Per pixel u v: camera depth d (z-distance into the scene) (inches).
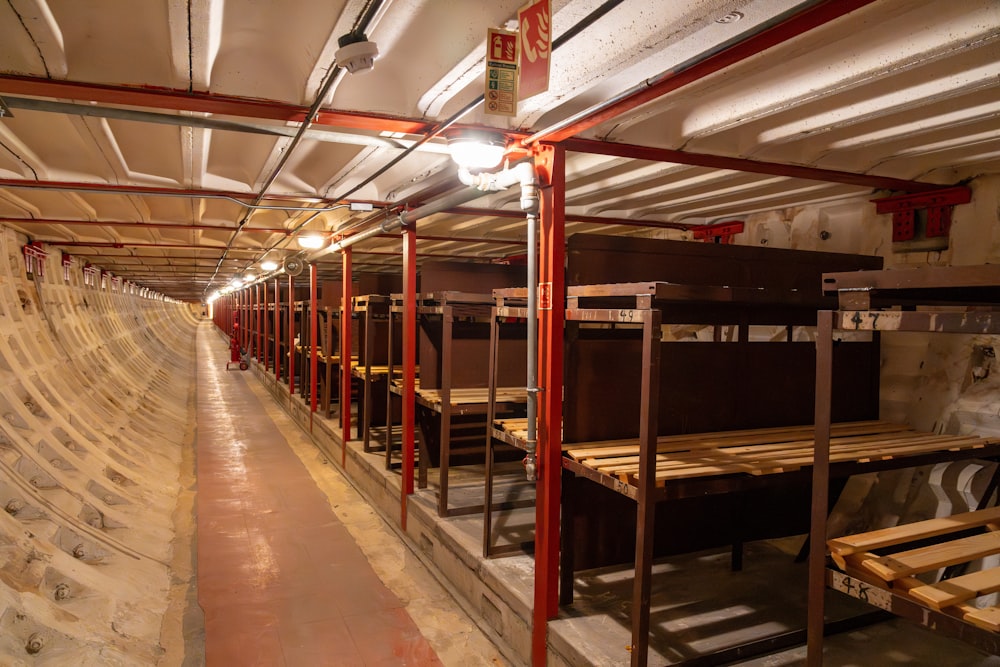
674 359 119.9
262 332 591.8
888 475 142.6
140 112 96.0
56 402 211.9
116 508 172.2
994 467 125.2
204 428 335.6
